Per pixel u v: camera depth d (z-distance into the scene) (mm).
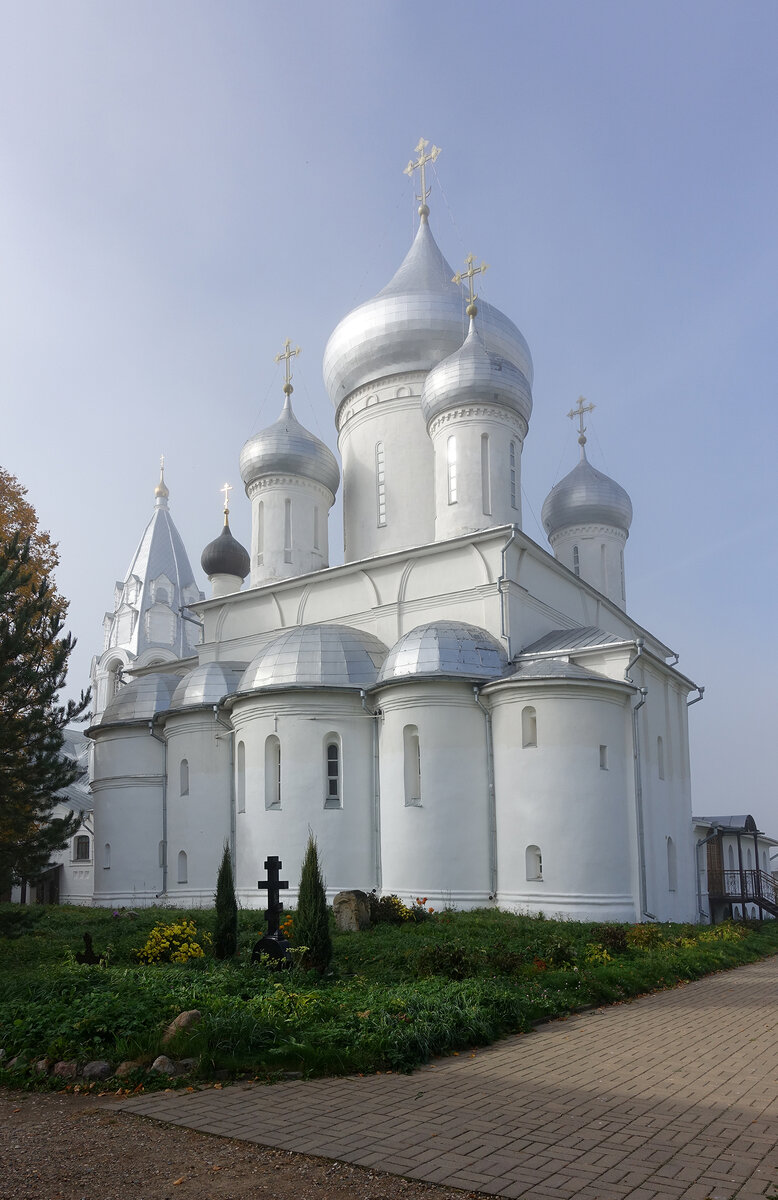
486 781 26156
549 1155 7234
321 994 11883
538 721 25406
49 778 21891
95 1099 9109
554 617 31312
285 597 33438
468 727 26312
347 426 37125
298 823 27062
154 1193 6617
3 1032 10883
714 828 41219
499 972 15094
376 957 16297
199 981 13180
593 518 41875
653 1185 6598
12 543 22031
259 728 28078
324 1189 6633
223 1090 9211
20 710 21672
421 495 34594
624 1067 10062
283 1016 10766
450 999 12156
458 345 35750
